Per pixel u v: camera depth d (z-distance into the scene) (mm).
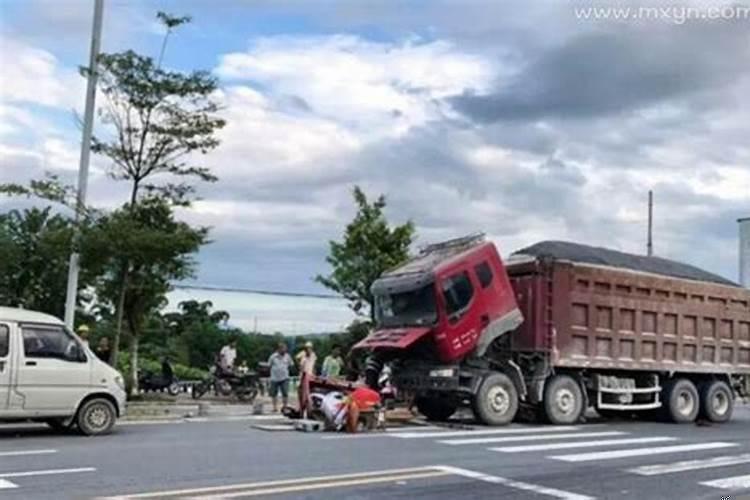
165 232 20875
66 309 20641
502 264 19078
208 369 28953
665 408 21016
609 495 10109
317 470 11453
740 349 22203
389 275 19781
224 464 11789
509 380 18922
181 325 26578
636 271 20500
